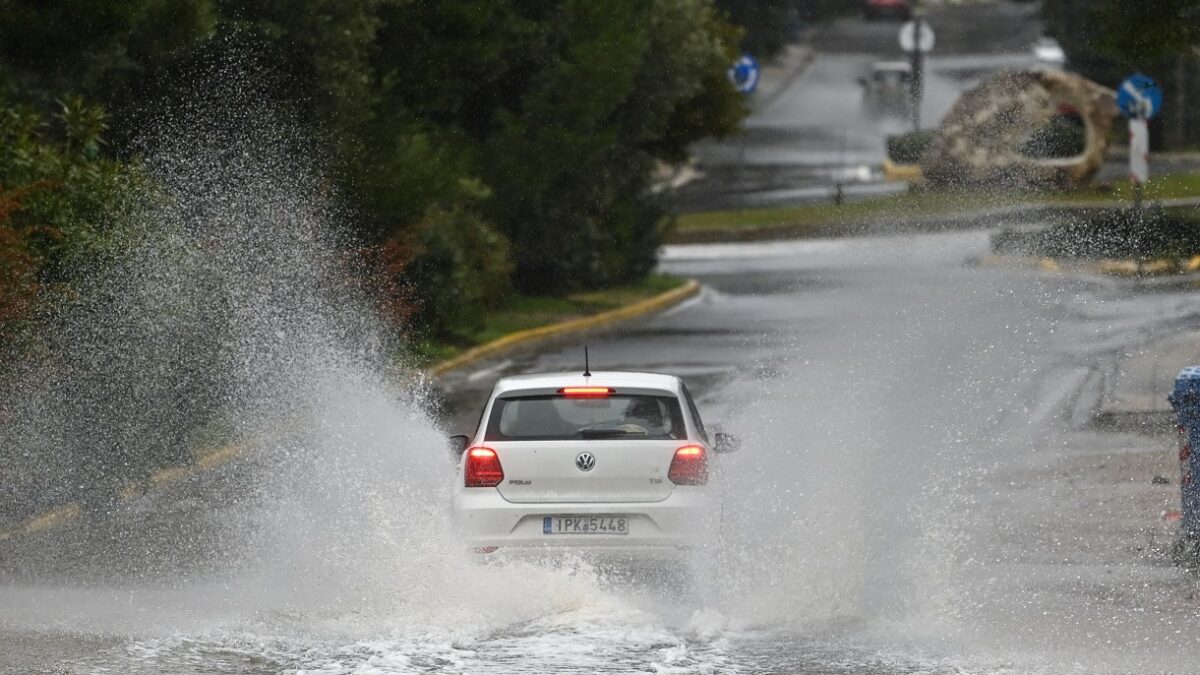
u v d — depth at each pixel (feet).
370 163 293.64
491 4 350.64
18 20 233.35
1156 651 112.47
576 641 114.52
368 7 304.30
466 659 109.40
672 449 134.31
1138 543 150.51
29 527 168.25
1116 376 254.88
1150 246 379.76
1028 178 480.64
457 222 337.72
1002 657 110.93
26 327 186.29
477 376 289.53
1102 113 485.97
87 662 110.01
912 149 580.71
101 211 204.13
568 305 377.91
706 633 117.70
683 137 442.09
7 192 184.03
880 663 109.29
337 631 118.62
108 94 244.63
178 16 243.40
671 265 454.40
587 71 369.30
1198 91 600.80
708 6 467.11
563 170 382.83
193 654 112.16
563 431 135.33
